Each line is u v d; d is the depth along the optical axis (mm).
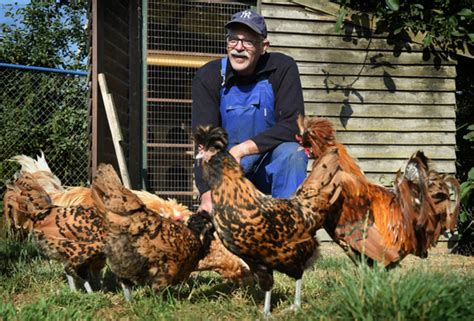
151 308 2156
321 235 4582
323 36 4652
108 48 4230
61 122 5449
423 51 4766
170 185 4926
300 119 2566
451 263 3787
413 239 2529
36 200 2547
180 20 4988
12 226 3021
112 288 2723
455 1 4668
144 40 4840
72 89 5430
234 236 2025
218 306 2205
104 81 3994
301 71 4617
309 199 2129
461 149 5254
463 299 1740
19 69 5059
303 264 2119
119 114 4500
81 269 2514
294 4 4605
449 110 4797
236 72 2717
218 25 5043
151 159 4898
